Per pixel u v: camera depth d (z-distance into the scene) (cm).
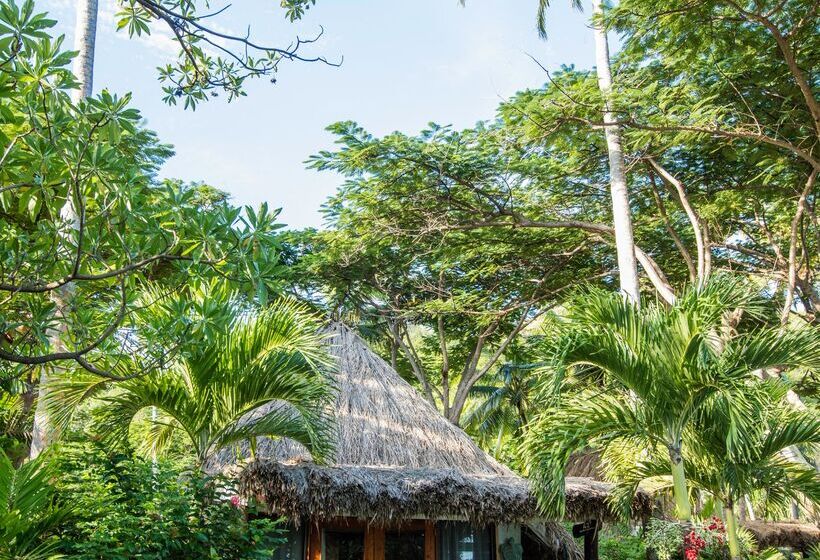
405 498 845
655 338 785
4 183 452
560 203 1669
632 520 1003
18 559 494
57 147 411
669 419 800
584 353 800
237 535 664
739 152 1358
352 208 1584
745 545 1171
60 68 424
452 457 1002
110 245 457
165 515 618
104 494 600
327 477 828
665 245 1736
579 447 790
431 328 2309
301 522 981
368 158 1403
